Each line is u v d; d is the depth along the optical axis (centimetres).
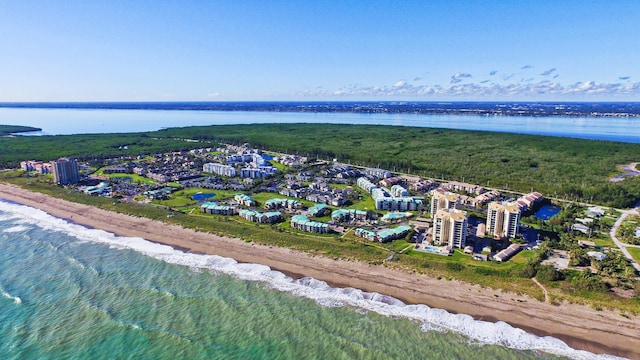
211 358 9281
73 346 9625
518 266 13362
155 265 13862
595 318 10750
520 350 9688
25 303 11319
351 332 10275
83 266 13638
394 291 12206
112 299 11581
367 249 14688
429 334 10225
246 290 12231
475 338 10094
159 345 9688
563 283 12181
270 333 10194
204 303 11462
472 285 12369
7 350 9462
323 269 13550
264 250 15025
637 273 12775
